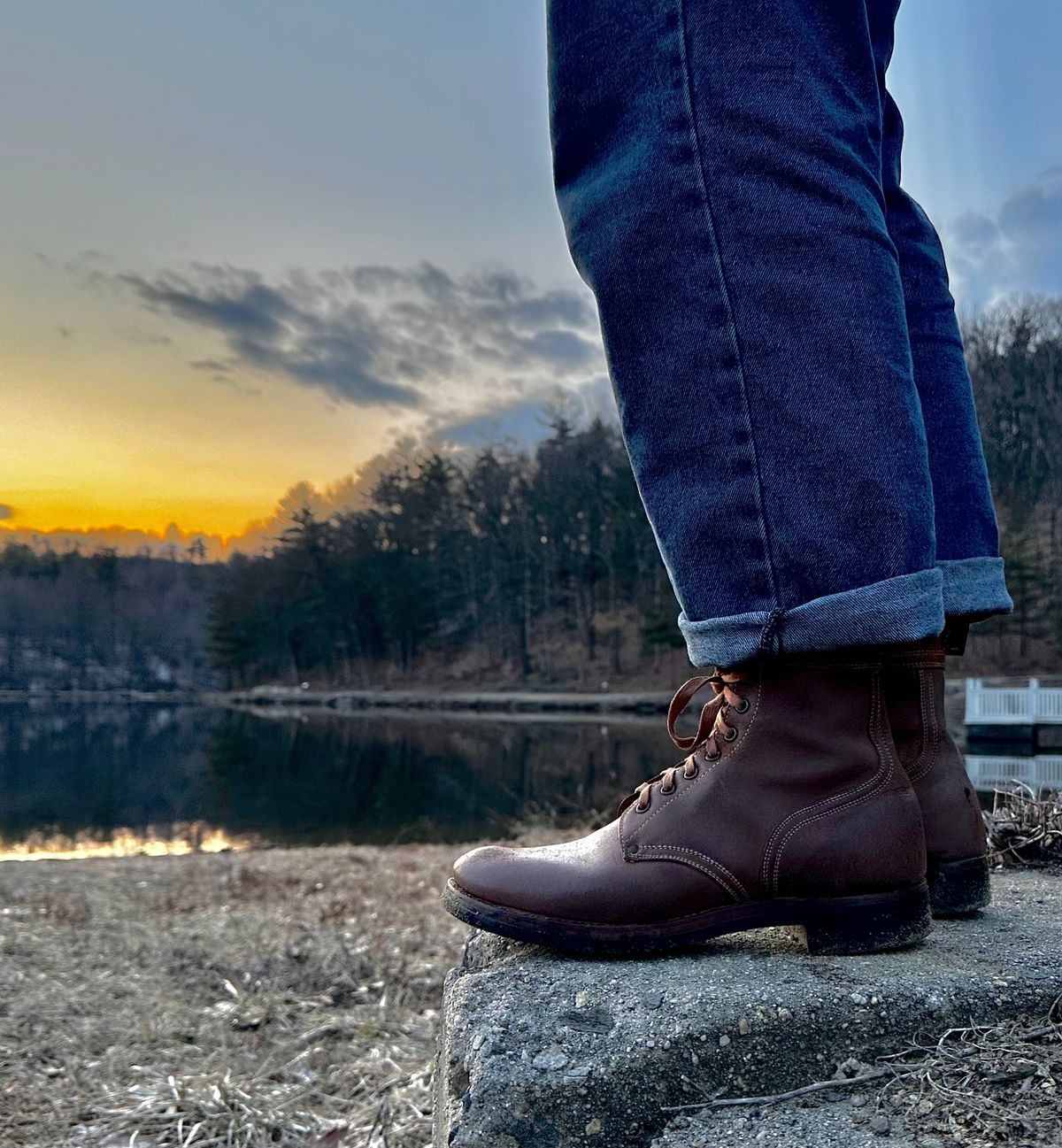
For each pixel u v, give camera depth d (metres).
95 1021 2.79
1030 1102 0.71
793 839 0.93
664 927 0.94
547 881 0.96
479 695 45.16
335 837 11.90
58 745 33.53
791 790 0.94
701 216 0.92
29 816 15.07
